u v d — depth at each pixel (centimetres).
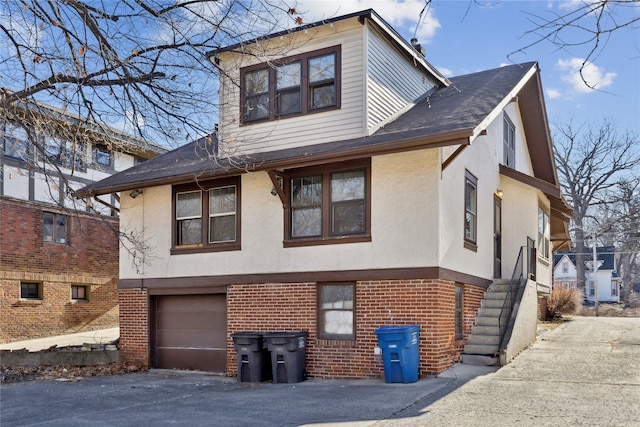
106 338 2130
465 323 1403
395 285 1259
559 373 1159
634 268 6681
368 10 1341
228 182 1500
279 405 994
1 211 2044
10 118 796
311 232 1381
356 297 1303
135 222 1636
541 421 810
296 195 1409
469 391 1024
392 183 1285
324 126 1396
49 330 2191
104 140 859
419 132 1212
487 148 1659
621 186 4259
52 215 2236
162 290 1573
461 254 1380
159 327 1598
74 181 2231
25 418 964
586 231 4328
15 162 2034
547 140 2094
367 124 1346
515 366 1250
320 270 1348
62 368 1605
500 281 1622
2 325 2028
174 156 1764
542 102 1970
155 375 1477
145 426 873
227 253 1480
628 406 879
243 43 735
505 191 1820
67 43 688
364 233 1307
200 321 1545
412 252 1249
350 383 1211
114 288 2478
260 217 1442
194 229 1555
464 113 1309
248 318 1434
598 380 1079
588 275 6831
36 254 2158
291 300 1379
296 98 1448
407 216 1263
